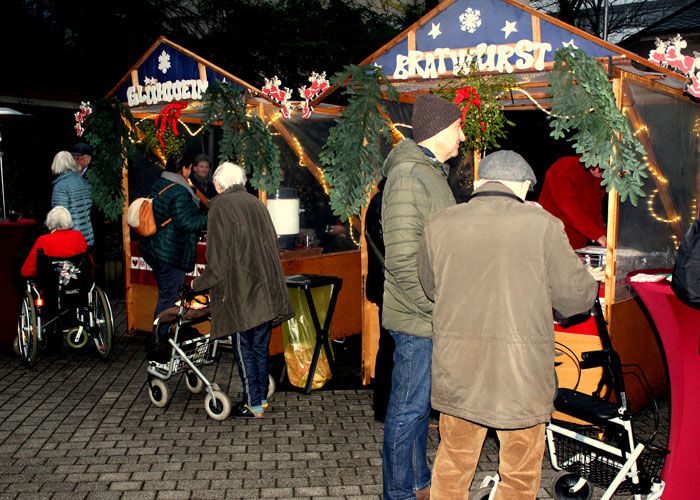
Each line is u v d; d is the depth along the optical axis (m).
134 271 7.18
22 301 6.14
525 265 2.62
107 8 11.77
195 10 13.52
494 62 4.56
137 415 4.94
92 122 6.34
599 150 3.94
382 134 5.01
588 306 2.68
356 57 13.59
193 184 7.26
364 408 5.12
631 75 4.28
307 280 5.48
